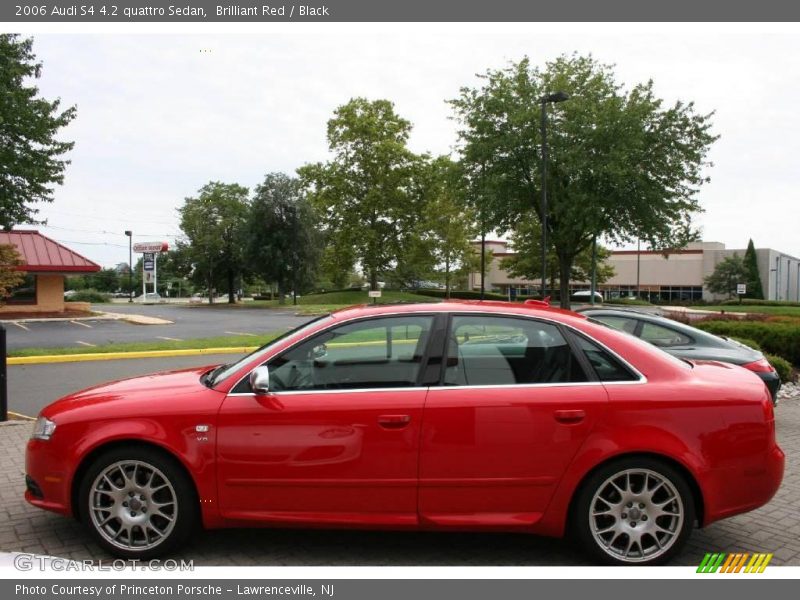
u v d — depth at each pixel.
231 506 3.91
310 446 3.84
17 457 6.36
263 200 52.28
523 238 53.09
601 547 3.83
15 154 18.23
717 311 43.25
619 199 30.11
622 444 3.75
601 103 30.06
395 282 70.19
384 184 55.19
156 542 3.97
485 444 3.79
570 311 4.44
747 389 3.97
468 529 3.83
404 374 3.96
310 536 4.45
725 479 3.80
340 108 56.53
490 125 32.00
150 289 101.38
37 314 34.34
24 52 18.66
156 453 3.95
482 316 4.10
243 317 35.06
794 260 95.25
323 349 4.07
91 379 12.00
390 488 3.83
